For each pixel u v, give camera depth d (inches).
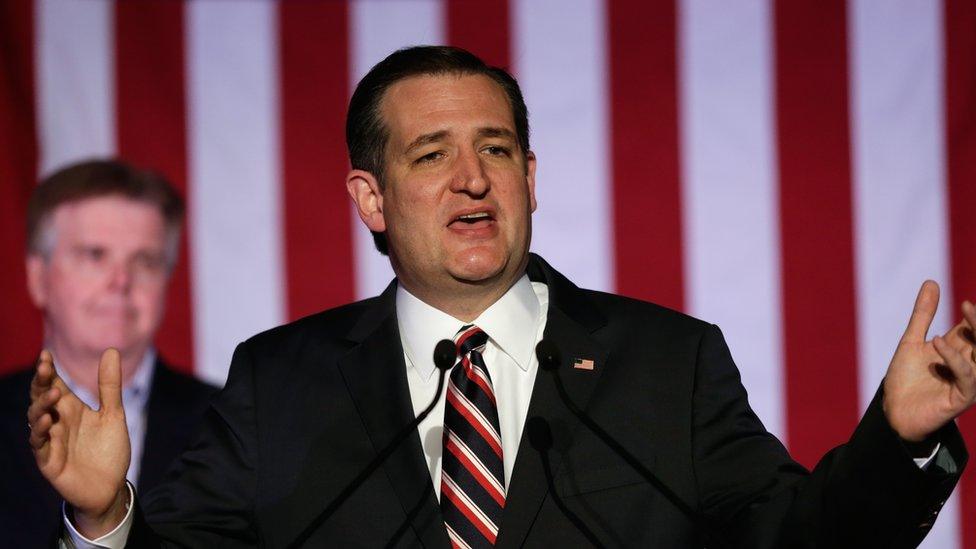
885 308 544.4
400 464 274.4
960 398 226.1
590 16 562.6
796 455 543.5
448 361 274.1
